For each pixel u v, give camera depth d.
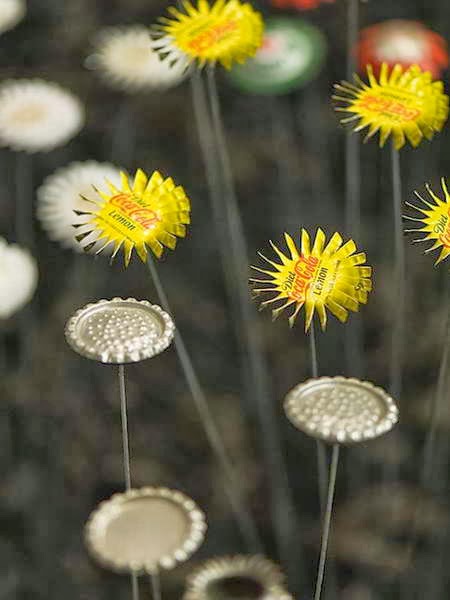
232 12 0.63
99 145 1.13
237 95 1.18
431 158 1.06
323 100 1.17
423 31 0.91
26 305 0.94
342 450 0.81
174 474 0.82
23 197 1.07
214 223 1.04
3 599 0.75
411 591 0.73
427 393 0.83
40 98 0.81
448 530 0.76
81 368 0.90
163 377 0.90
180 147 1.12
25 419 0.85
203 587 0.60
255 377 0.87
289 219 1.03
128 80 0.88
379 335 0.90
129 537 0.51
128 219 0.55
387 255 0.96
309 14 1.24
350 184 0.80
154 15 1.27
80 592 0.76
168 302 0.96
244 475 0.81
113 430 0.85
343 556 0.76
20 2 1.02
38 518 0.79
